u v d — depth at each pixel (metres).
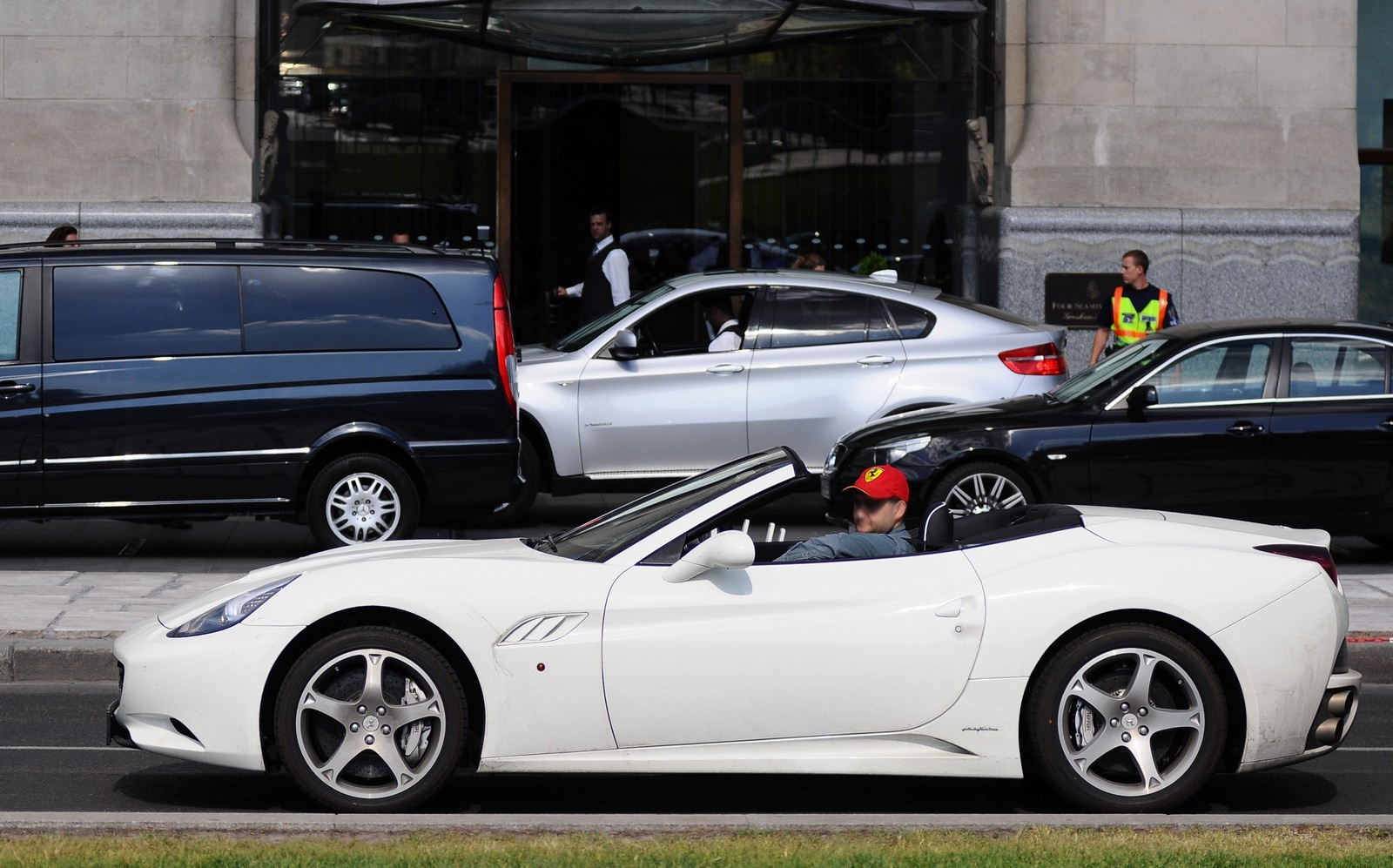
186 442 32.44
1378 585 32.12
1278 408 33.81
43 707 24.22
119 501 32.38
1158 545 18.56
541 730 17.84
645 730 17.88
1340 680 18.44
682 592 18.03
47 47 50.44
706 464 38.31
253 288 32.88
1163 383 34.16
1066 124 53.09
